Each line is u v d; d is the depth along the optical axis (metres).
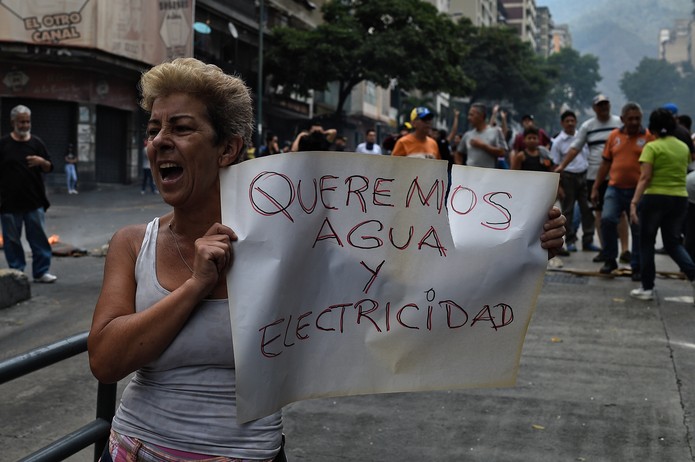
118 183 29.25
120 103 28.61
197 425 1.73
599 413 4.40
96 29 25.27
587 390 4.79
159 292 1.76
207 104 1.74
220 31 36.00
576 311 6.89
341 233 1.80
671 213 7.19
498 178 1.94
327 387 1.82
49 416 4.39
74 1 24.98
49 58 25.50
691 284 7.51
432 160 1.84
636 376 5.06
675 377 5.03
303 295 1.78
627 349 5.68
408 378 1.87
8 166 8.05
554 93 134.25
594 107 10.16
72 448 2.37
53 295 7.59
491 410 4.47
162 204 21.38
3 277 6.99
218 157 1.79
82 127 27.12
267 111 42.12
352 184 1.79
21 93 26.06
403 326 1.85
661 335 6.07
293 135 41.81
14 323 6.50
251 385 1.70
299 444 3.98
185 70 1.73
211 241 1.68
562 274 8.74
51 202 21.27
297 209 1.74
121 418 1.80
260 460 1.75
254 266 1.71
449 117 82.81
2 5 24.50
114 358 1.67
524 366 5.29
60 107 26.92
